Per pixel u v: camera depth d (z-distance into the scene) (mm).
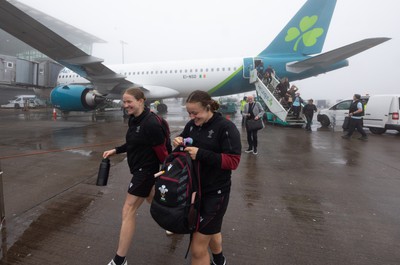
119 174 4828
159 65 16625
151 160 2352
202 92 1921
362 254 2420
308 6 14406
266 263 2283
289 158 6281
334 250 2484
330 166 5559
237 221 3078
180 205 1734
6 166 5250
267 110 14914
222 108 23203
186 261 2318
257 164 5699
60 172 4895
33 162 5570
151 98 16953
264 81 14641
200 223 1824
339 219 3135
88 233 2768
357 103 9258
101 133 9703
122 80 14781
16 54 50375
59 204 3486
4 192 3879
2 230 2797
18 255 2379
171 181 1756
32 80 17297
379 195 3924
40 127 11352
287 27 14984
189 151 1801
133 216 2297
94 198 3701
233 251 2467
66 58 12883
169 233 2746
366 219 3137
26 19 9492
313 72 14852
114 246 2539
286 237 2725
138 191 2312
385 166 5578
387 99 10719
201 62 15945
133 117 2365
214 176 1887
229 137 1866
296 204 3580
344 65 14633
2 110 24625
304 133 10766
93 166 5309
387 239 2686
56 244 2557
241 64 15250
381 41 11117
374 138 9773
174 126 11703
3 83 16250
